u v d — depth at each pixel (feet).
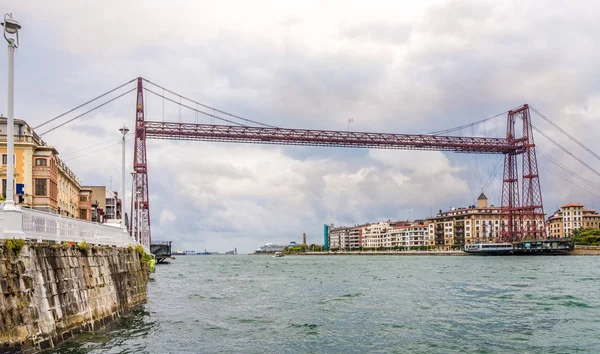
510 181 571.28
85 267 85.40
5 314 58.54
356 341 96.17
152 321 112.68
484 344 93.35
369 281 242.99
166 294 181.78
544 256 597.93
